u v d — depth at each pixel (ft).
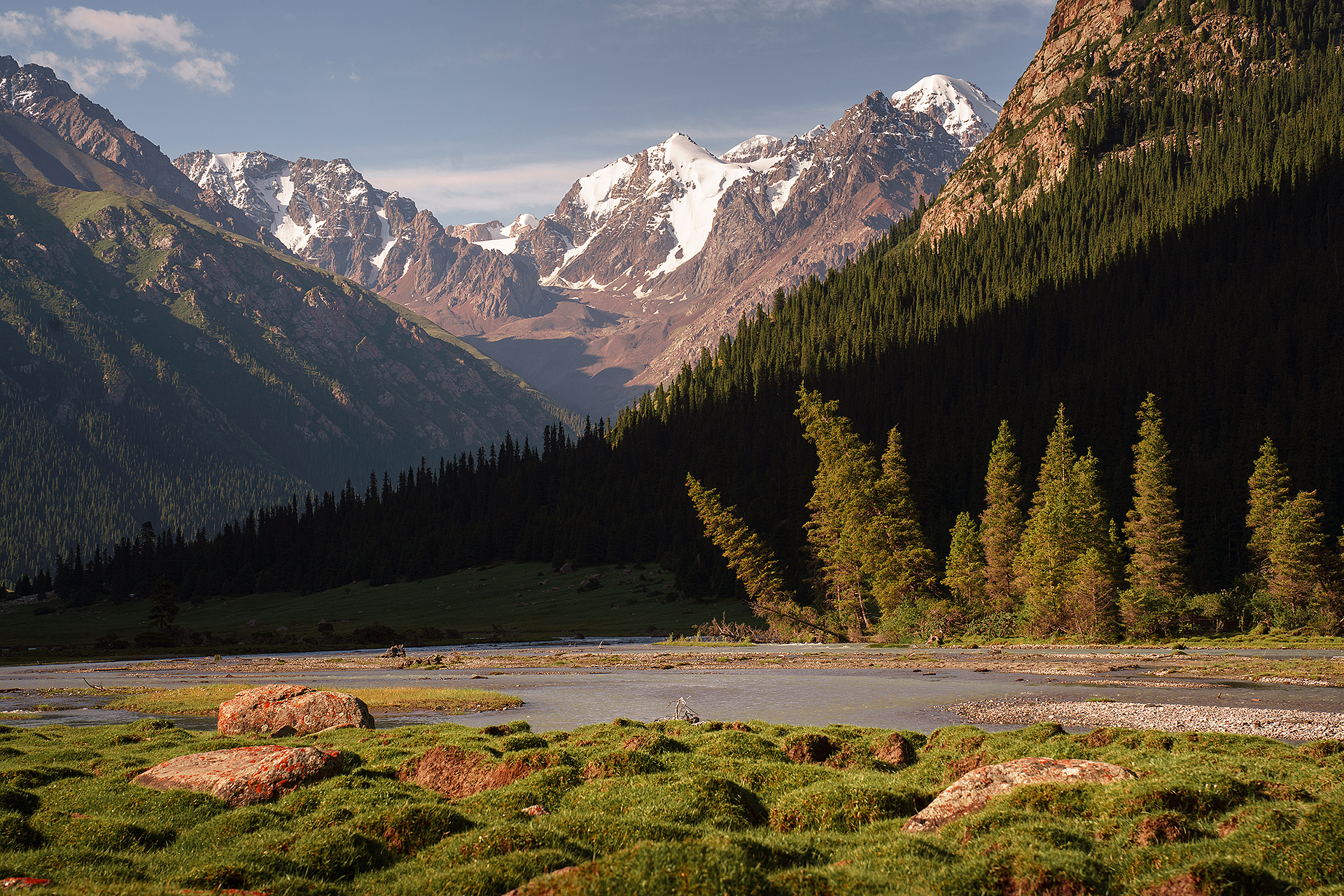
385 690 189.88
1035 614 312.29
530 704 169.78
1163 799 55.62
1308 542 286.87
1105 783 60.18
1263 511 317.83
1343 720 121.19
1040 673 206.80
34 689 223.10
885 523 337.11
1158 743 87.35
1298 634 276.21
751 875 45.14
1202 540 363.15
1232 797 57.26
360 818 61.00
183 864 54.24
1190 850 48.08
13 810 65.31
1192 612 300.61
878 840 55.57
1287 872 44.88
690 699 172.86
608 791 68.28
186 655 378.94
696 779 68.03
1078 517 320.70
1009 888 45.60
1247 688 164.96
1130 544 328.49
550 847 53.57
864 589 366.22
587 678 228.02
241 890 47.75
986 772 63.82
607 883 43.75
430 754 85.10
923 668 227.40
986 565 360.28
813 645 332.19
